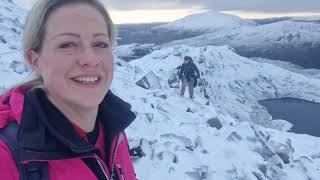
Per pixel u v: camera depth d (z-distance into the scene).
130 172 0.52
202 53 37.00
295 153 3.66
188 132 2.63
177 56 17.97
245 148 2.69
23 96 0.42
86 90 0.43
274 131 4.63
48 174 0.39
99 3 0.46
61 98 0.43
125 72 4.09
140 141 2.21
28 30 0.44
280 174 2.71
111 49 0.46
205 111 3.37
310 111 32.25
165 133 2.49
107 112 0.48
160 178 2.03
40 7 0.43
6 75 2.61
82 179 0.41
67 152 0.40
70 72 0.42
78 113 0.44
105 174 0.43
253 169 2.46
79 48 0.43
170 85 5.31
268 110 33.44
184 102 3.45
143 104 2.99
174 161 2.22
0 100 0.45
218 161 2.38
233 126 3.18
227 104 29.56
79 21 0.43
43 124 0.40
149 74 4.20
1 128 0.40
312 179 3.06
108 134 0.48
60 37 0.42
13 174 0.38
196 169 2.20
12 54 3.01
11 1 4.74
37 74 0.46
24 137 0.39
